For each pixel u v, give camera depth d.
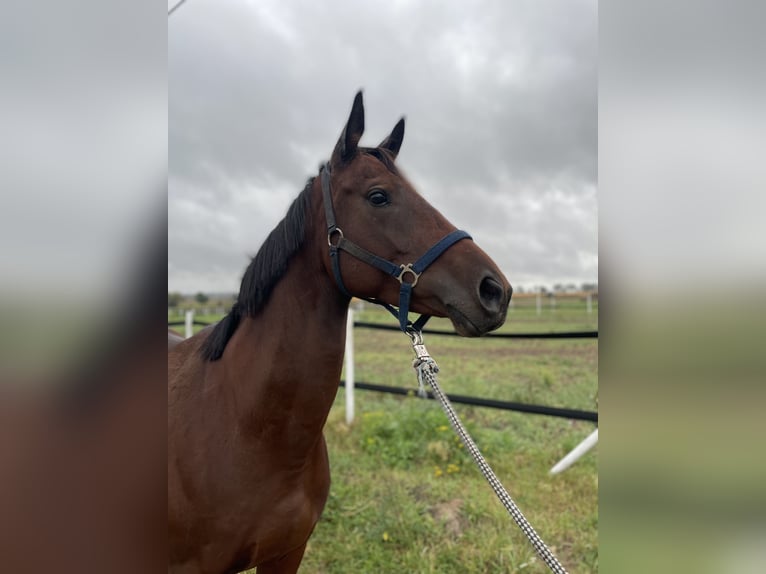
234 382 1.64
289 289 1.60
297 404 1.58
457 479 3.62
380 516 3.05
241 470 1.59
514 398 5.51
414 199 1.60
